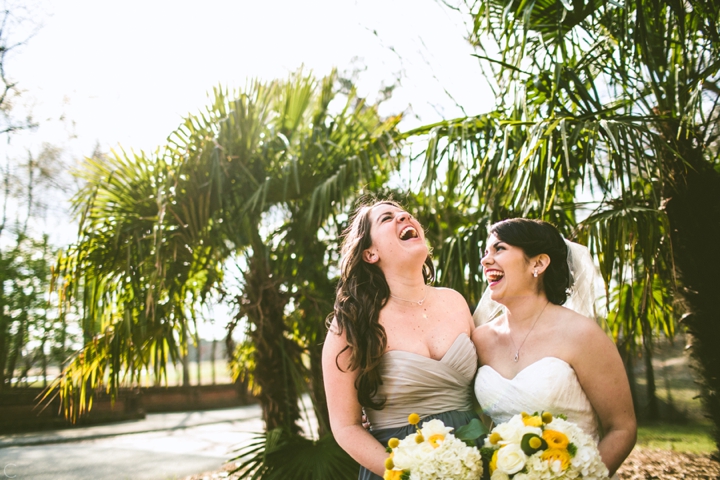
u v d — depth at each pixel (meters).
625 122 3.10
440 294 2.24
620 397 1.87
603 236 2.99
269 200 4.89
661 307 4.34
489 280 2.09
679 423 7.23
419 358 1.97
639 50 3.22
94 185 4.57
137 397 14.65
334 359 2.05
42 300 11.77
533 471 1.52
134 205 4.50
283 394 4.46
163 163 4.53
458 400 2.04
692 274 3.39
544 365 1.89
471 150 3.71
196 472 6.92
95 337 4.46
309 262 5.00
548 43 3.45
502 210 3.61
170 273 4.39
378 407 2.00
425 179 3.63
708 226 3.31
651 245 2.94
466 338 2.09
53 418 12.51
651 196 3.51
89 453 8.84
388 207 2.22
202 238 4.56
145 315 4.11
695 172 3.32
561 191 3.38
